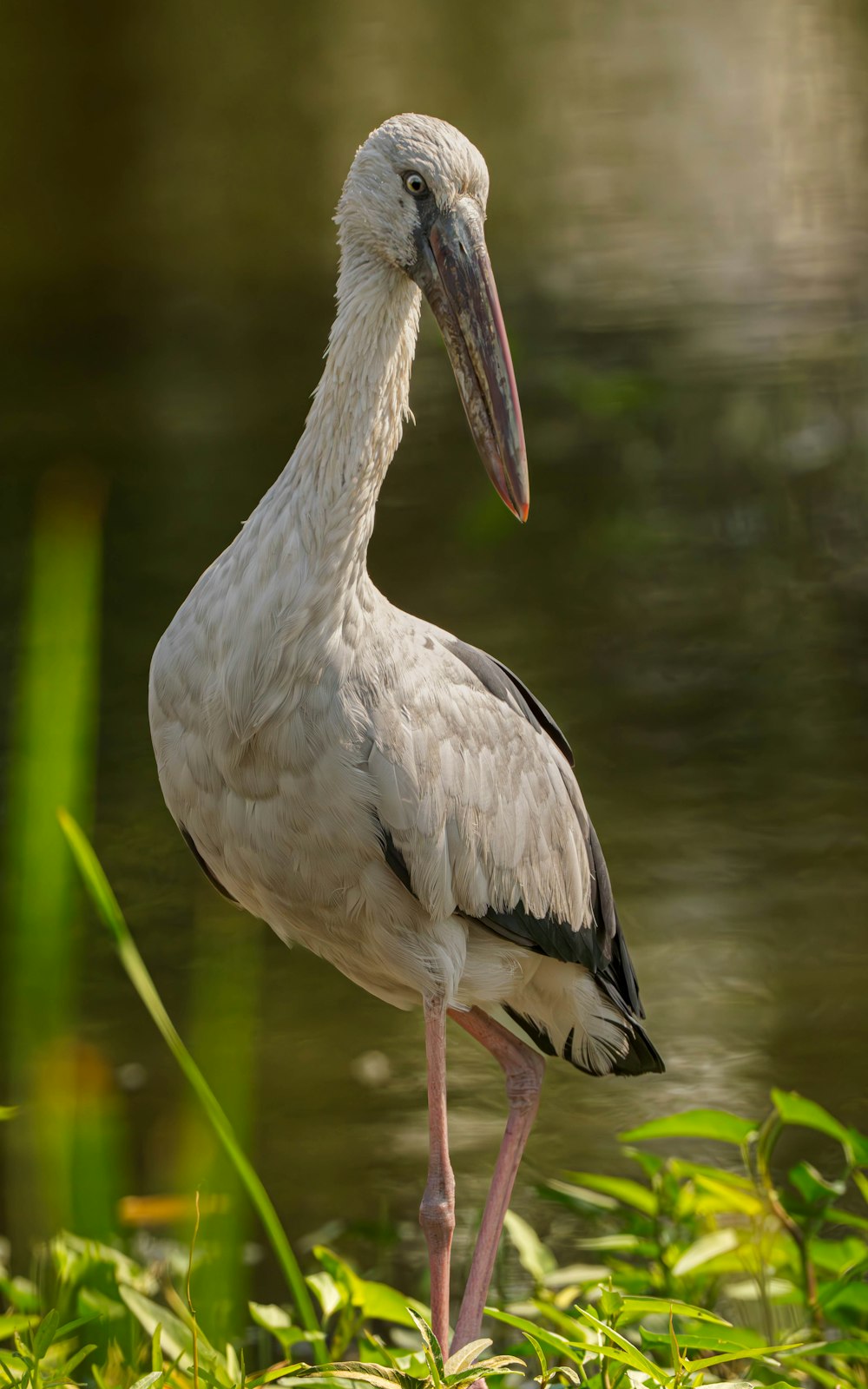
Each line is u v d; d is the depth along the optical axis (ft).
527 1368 25.08
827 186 89.66
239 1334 23.09
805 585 55.47
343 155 99.76
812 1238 24.41
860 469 62.69
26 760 15.14
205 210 95.40
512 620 53.06
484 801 22.34
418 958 22.35
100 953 37.76
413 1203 31.27
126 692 48.75
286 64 106.32
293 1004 37.17
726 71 101.14
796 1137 33.09
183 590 54.44
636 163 94.63
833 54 104.68
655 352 72.95
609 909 25.72
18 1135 28.60
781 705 48.01
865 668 49.75
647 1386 18.34
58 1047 16.12
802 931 38.14
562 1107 34.22
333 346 21.09
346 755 20.79
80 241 94.99
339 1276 23.11
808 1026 35.35
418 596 54.65
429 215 21.36
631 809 42.98
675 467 64.23
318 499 20.63
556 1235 30.58
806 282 79.87
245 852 21.85
